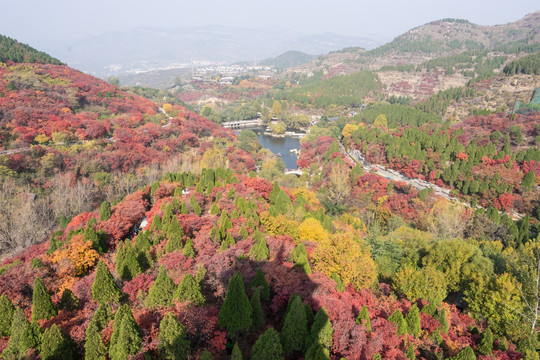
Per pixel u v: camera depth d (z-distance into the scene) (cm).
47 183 12119
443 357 4056
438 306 4916
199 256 5000
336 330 3475
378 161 17900
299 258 4791
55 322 3697
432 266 6356
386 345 3653
